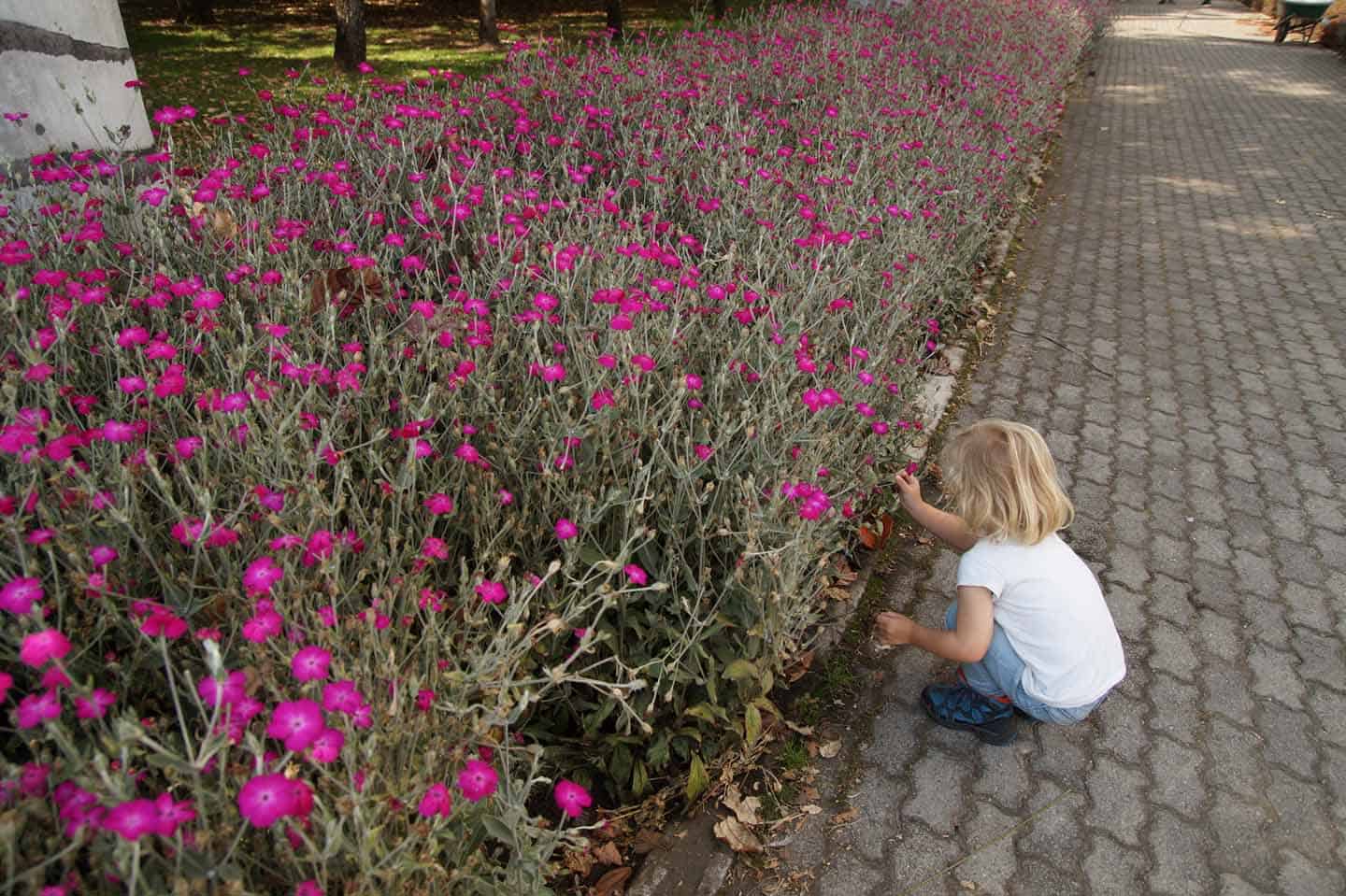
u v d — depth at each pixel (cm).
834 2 984
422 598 176
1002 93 737
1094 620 233
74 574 153
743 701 236
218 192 307
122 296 254
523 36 1273
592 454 231
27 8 327
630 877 215
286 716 124
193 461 212
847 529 318
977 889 214
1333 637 298
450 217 339
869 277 369
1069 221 748
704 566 221
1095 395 455
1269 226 758
